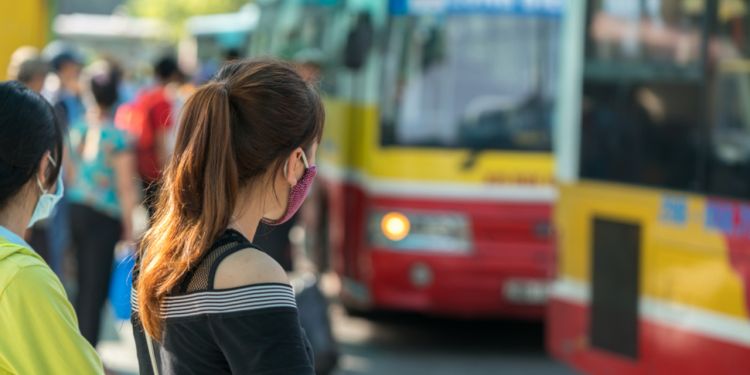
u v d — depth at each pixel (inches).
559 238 346.6
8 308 133.1
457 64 489.7
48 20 467.5
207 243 126.6
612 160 322.7
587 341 329.7
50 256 381.1
